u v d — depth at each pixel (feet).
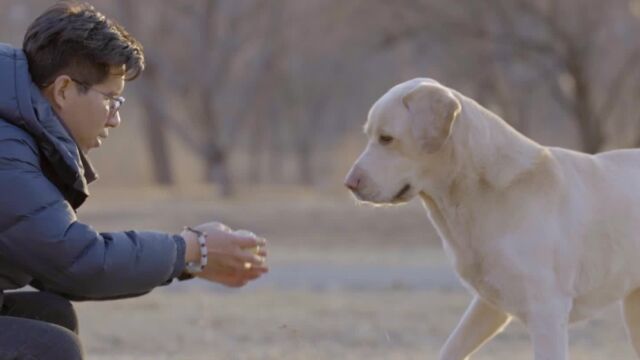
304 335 38.86
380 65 149.69
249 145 187.93
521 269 19.43
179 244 16.17
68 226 15.43
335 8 118.93
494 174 19.66
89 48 16.06
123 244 15.71
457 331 20.86
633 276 20.58
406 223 83.15
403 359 32.76
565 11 94.94
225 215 86.48
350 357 33.06
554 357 19.39
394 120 19.84
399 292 53.83
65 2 16.53
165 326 40.96
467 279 20.17
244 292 53.78
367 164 19.94
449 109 19.54
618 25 100.94
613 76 107.34
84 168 16.57
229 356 32.76
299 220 84.89
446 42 97.09
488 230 19.62
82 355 15.81
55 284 15.70
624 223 20.31
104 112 16.38
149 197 107.34
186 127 126.62
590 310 20.57
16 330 15.52
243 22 121.08
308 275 61.93
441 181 19.92
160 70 115.75
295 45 127.44
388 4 99.25
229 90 135.33
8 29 130.62
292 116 172.35
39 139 15.70
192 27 118.62
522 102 106.73
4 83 15.65
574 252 19.86
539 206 19.65
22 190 15.29
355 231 81.71
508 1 94.43
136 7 115.34
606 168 20.66
